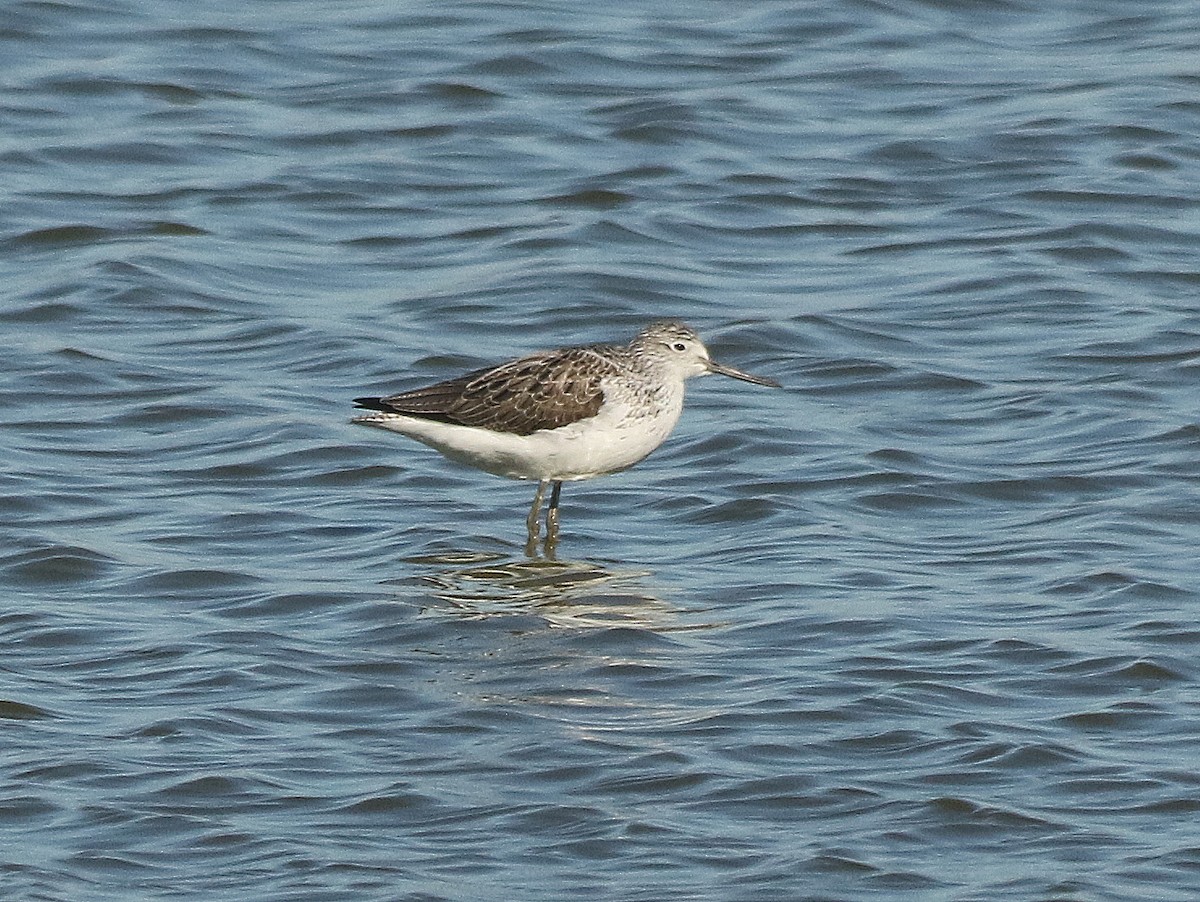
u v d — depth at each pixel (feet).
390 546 57.41
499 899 38.19
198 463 63.72
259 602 53.11
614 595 53.52
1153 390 68.85
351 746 44.57
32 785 42.50
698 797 42.22
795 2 109.60
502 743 44.65
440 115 96.68
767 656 49.32
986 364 71.92
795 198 88.33
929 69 101.65
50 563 55.52
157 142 93.09
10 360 72.08
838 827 41.01
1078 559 55.47
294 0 109.91
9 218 85.40
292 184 89.45
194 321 76.54
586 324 76.64
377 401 57.93
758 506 60.03
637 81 100.27
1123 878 38.99
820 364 71.97
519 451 57.82
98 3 107.04
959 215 86.38
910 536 57.93
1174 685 47.34
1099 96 97.50
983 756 43.83
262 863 39.52
